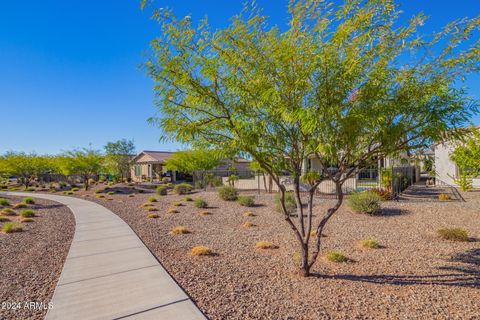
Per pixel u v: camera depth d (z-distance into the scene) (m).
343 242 6.79
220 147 4.10
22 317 3.52
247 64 3.46
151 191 23.61
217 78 3.57
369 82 3.31
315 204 12.10
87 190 25.58
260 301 3.77
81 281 4.48
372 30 3.08
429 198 13.31
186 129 3.71
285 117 3.33
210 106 3.75
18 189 29.44
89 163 25.53
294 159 4.21
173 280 4.47
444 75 3.51
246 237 7.55
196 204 13.36
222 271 4.95
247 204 13.28
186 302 3.71
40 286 4.48
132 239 7.33
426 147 3.59
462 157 11.55
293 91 3.42
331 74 3.22
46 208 14.23
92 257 5.77
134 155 39.38
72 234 8.27
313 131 3.24
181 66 3.53
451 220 8.53
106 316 3.37
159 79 3.67
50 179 36.47
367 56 3.31
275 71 3.41
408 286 4.21
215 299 3.83
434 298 3.81
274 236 7.60
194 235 7.86
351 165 4.05
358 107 3.32
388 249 6.15
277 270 4.98
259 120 3.61
